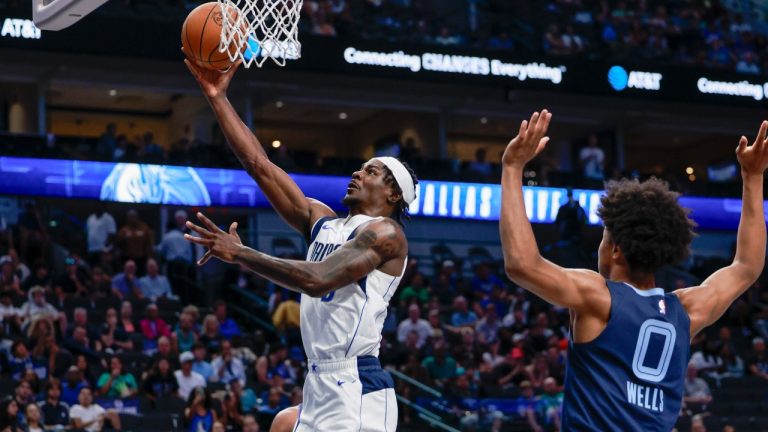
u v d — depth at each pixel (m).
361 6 19.72
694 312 3.35
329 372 3.98
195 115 21.94
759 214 3.51
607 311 3.15
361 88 20.59
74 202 17.55
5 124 19.38
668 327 3.19
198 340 12.92
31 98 19.55
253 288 15.86
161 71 19.20
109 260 15.24
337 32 19.16
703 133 24.73
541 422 12.66
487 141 24.09
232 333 13.96
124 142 18.38
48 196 17.00
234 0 4.80
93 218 15.97
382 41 18.86
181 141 18.97
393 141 23.70
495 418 12.56
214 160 18.09
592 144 21.47
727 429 13.02
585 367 3.15
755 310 18.23
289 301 14.68
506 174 3.20
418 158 19.56
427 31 19.92
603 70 20.19
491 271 18.05
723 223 20.72
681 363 3.21
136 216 15.74
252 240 17.27
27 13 16.59
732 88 21.02
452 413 12.60
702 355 15.62
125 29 17.17
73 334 12.56
